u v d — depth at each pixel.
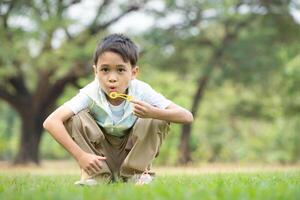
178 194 3.19
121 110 4.51
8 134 34.06
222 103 27.22
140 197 3.15
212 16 20.94
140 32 20.83
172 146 21.98
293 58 21.38
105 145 4.59
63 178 6.24
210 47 22.48
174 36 21.08
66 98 20.52
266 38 22.02
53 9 18.89
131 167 4.51
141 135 4.45
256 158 26.09
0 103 33.88
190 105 22.89
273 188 3.59
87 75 20.06
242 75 22.48
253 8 21.48
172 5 20.14
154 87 20.25
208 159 26.22
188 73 23.88
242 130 28.14
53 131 4.34
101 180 4.47
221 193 3.19
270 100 25.31
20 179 5.83
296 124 25.09
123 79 4.42
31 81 24.27
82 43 20.06
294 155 24.86
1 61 18.91
